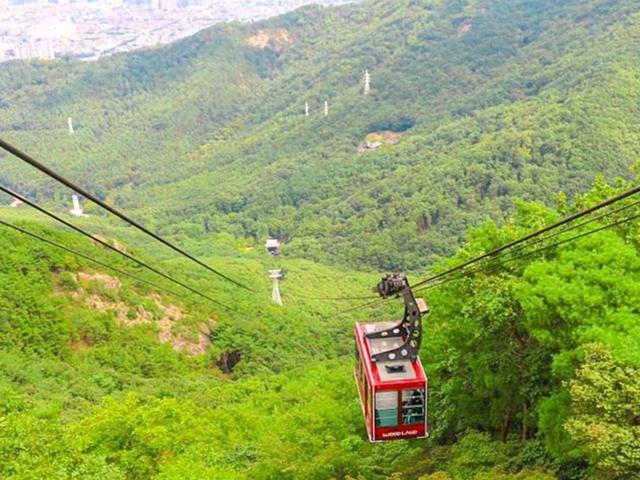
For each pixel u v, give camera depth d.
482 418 23.69
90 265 63.28
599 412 14.02
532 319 17.30
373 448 25.05
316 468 21.08
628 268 17.53
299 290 111.25
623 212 22.36
